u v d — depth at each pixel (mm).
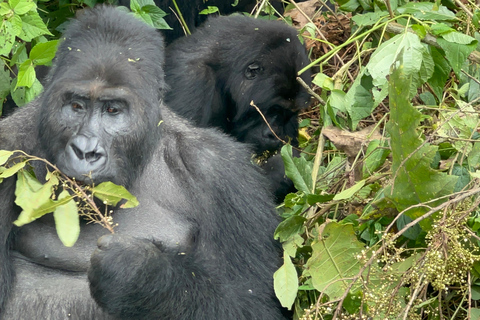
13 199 6688
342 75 8602
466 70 8477
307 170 7750
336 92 8227
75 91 6348
